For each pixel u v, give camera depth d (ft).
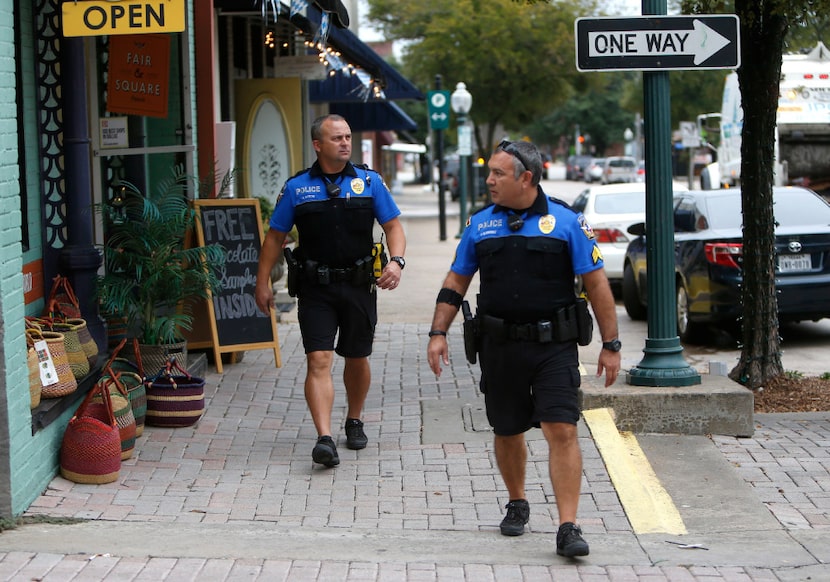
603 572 16.56
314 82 73.20
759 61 27.66
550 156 351.87
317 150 22.36
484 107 112.57
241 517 19.36
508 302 17.11
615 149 303.07
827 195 69.92
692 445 23.71
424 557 17.16
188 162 31.68
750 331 28.86
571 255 17.20
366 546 17.75
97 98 31.30
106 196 33.27
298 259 22.58
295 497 20.53
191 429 24.94
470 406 27.09
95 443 20.54
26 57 24.81
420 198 173.17
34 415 19.74
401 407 27.37
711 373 27.86
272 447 23.81
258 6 40.57
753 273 28.66
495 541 18.20
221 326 31.04
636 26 24.59
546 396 17.07
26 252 24.48
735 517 19.57
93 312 26.11
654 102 24.91
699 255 37.37
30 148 25.00
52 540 17.65
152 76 31.17
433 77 110.73
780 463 22.74
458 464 22.53
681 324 39.40
